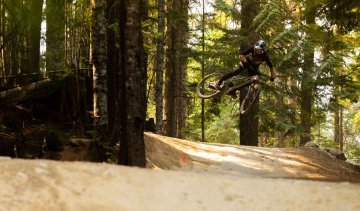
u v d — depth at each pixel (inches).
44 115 652.1
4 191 187.8
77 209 177.3
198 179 241.6
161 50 748.0
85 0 608.4
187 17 850.8
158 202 196.5
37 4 533.3
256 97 446.6
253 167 558.9
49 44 810.2
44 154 418.6
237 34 835.4
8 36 531.5
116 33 568.4
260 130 922.1
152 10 823.1
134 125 383.2
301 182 255.4
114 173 229.8
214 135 1359.5
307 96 877.8
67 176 213.6
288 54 765.3
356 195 226.5
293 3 946.1
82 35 711.7
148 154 514.6
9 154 479.8
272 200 213.5
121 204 187.9
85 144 418.6
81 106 691.4
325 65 749.9
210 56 847.7
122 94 390.9
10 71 650.8
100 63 550.0
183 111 1091.3
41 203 179.8
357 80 804.6
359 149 1103.0
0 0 515.2
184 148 601.6
